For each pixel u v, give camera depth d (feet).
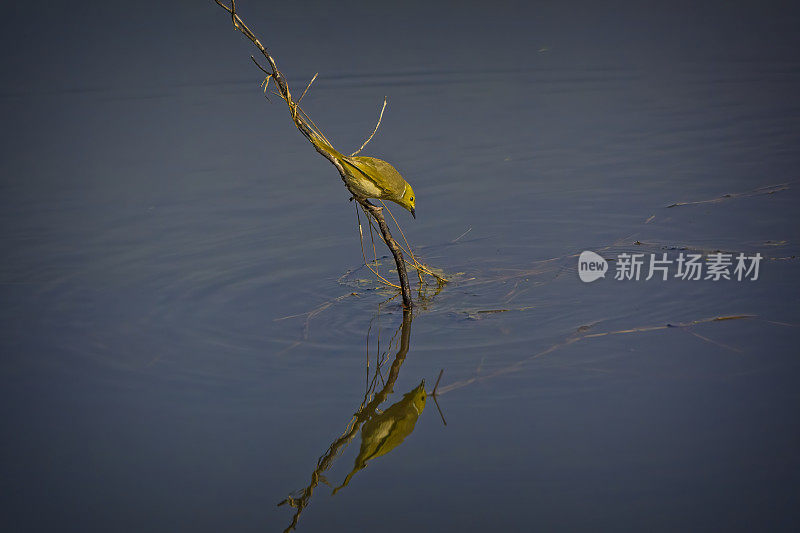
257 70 43.83
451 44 46.52
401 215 28.94
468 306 22.34
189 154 34.50
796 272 22.53
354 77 42.39
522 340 20.18
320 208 29.53
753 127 34.60
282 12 51.70
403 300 22.21
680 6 51.90
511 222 27.86
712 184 29.55
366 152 33.63
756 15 49.26
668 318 20.71
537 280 23.68
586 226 27.14
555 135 34.96
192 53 46.01
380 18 50.93
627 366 18.60
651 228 26.53
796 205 27.12
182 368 19.76
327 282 24.31
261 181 31.86
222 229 28.14
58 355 20.52
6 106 39.75
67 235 27.99
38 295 23.86
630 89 39.81
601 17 50.26
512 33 48.11
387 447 16.48
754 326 19.90
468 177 31.37
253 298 23.47
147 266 25.68
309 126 18.89
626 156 32.58
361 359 19.83
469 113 37.58
